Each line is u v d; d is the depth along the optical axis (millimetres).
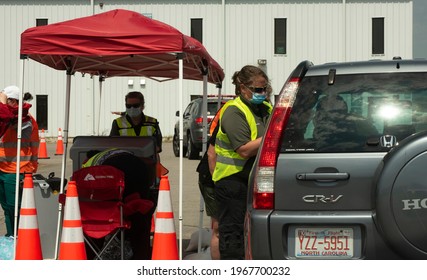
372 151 8195
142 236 12820
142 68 15883
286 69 63781
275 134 8422
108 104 63062
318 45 63750
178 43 12516
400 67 8609
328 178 8180
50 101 63219
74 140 14070
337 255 8102
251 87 10766
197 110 37656
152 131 16000
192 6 63906
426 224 7691
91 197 11938
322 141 8328
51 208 14195
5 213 15422
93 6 63375
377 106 8414
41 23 63531
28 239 11852
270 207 8297
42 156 40344
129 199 12336
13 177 15102
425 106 8359
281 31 63938
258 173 8406
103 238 12805
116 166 12484
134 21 12727
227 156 11047
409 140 7777
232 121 10805
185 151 41281
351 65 8711
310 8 63688
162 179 11680
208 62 14656
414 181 7691
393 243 7797
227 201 11031
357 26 63625
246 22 63844
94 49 12594
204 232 14578
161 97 63156
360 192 8125
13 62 63375
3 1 63438
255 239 8266
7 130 15148
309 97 8570
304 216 8141
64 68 15281
